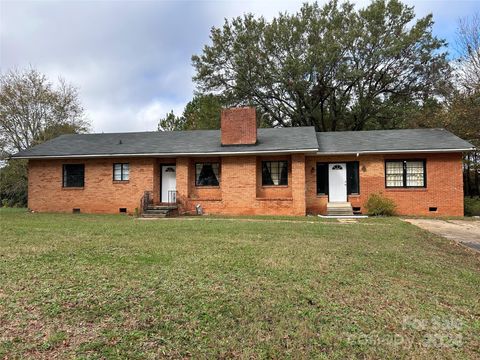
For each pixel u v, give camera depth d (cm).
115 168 1888
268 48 2856
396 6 2659
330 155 1767
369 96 2911
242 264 638
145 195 1747
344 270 607
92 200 1888
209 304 446
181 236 955
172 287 509
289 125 3198
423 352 337
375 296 484
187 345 347
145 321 399
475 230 1140
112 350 335
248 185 1758
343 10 2792
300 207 1695
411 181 1716
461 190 1658
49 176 1939
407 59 2717
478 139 2056
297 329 382
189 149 1791
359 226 1208
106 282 530
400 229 1141
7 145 2705
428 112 2425
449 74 2591
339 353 334
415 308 445
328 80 2803
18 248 777
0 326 385
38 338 358
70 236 947
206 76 2994
